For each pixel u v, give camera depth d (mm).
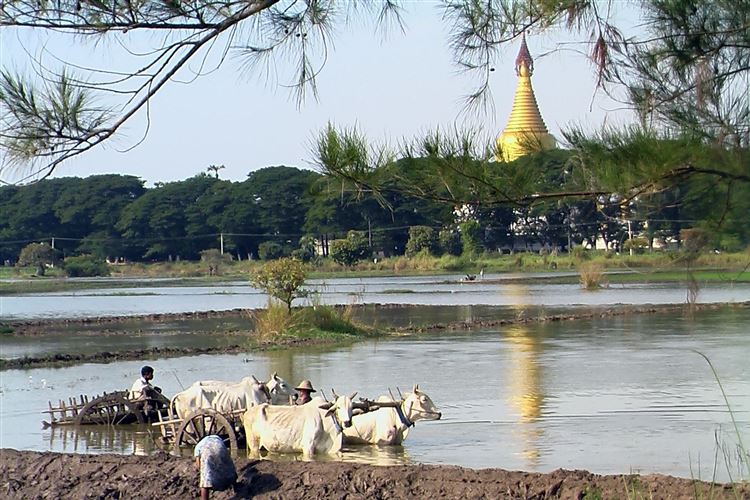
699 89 13062
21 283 156500
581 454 24953
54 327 68750
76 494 21625
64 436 29594
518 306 80312
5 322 73188
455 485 20125
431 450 26203
